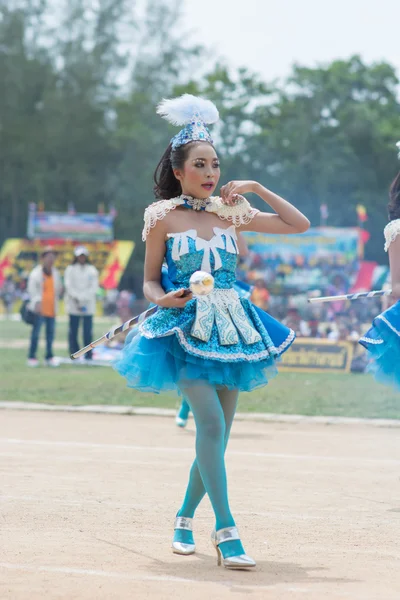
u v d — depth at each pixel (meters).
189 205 7.28
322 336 29.02
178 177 7.35
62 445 12.22
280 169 88.12
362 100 94.38
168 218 7.20
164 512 8.35
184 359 6.86
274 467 10.76
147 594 5.79
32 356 25.05
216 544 6.64
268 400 17.38
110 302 56.22
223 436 6.79
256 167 89.25
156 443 12.48
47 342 25.09
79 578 6.16
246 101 90.44
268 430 13.84
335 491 9.41
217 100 91.00
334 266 44.41
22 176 91.12
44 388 19.22
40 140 91.31
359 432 13.77
